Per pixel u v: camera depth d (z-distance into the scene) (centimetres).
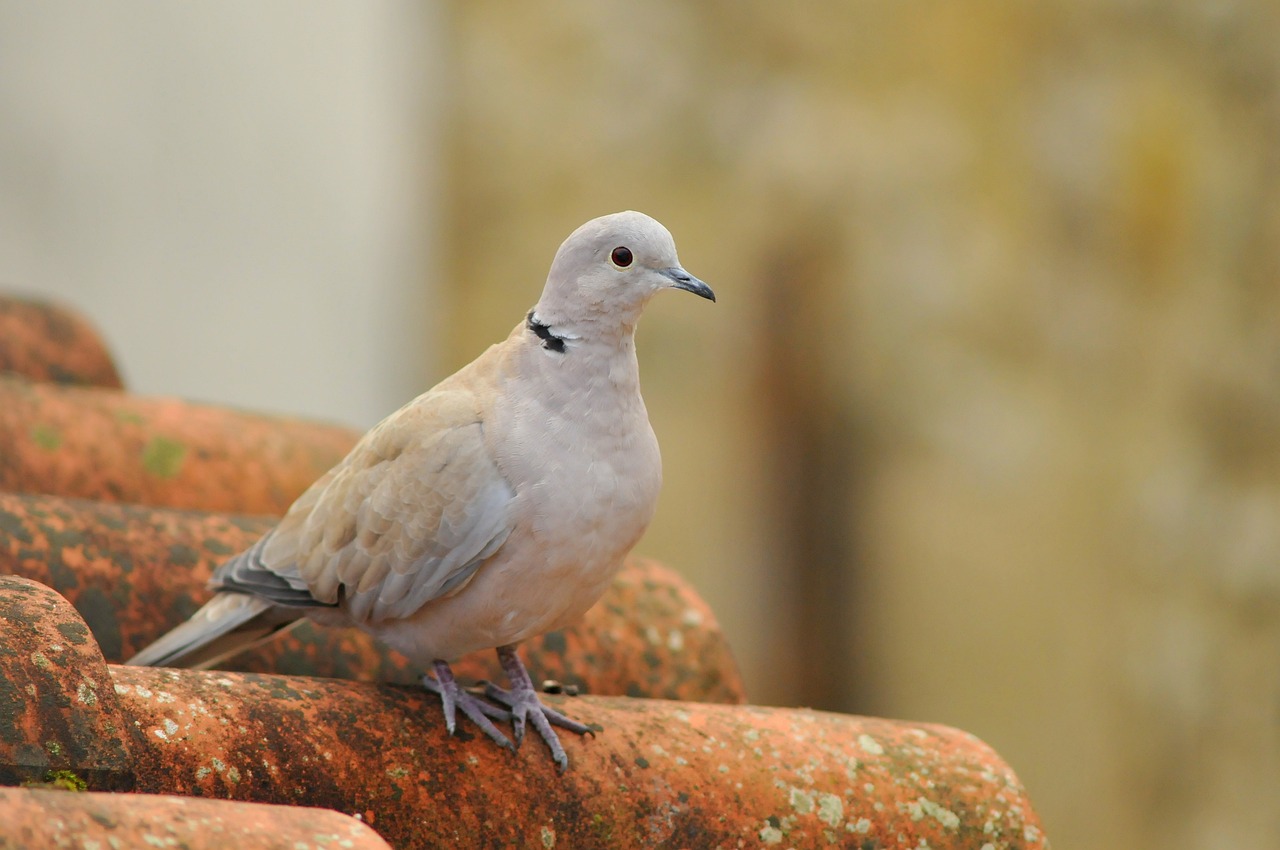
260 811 298
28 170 1507
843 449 1609
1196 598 1520
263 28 1573
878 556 1606
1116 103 1537
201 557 527
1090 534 1555
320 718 401
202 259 1588
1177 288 1537
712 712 470
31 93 1497
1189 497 1525
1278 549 1487
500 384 448
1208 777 1510
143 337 1580
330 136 1612
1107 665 1541
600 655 570
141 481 620
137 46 1526
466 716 432
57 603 355
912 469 1591
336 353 1653
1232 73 1515
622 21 1606
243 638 500
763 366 1605
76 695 336
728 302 1605
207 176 1577
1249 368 1513
